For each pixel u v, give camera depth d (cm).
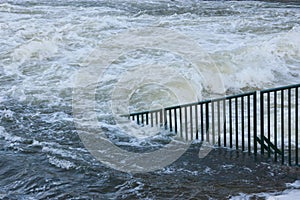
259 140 750
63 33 1902
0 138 888
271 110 1057
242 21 2145
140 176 694
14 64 1531
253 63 1499
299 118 980
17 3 2539
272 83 1405
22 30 1941
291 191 627
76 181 681
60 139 886
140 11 2384
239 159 751
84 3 2577
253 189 637
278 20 2170
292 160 748
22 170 723
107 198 624
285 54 1623
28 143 861
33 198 629
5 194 643
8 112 1070
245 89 1359
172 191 637
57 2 2598
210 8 2489
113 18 2188
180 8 2477
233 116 1015
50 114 1066
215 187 648
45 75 1419
